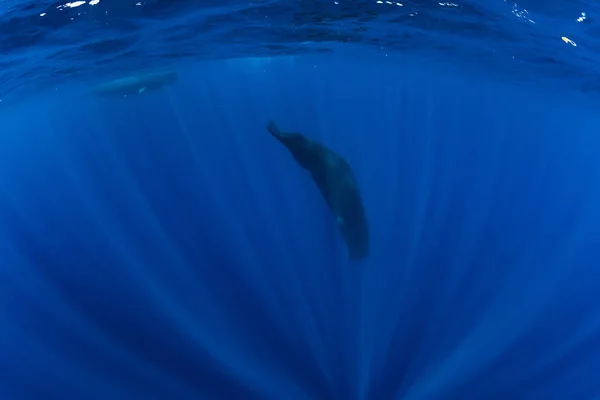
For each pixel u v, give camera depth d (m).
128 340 8.38
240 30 11.23
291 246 10.97
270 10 10.17
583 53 10.60
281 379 7.72
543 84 13.34
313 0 9.74
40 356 8.05
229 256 10.56
